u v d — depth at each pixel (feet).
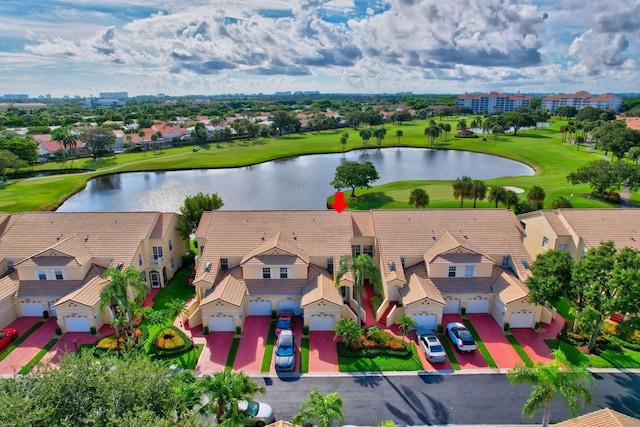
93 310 128.06
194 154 506.07
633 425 76.64
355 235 155.94
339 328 119.14
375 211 160.56
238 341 125.59
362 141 614.75
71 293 130.62
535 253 175.32
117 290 115.96
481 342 124.47
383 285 143.23
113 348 120.06
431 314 128.88
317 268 145.59
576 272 114.42
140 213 161.58
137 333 128.06
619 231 155.12
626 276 102.89
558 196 270.87
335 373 111.34
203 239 158.30
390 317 132.57
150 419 65.92
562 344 122.62
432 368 113.19
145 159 477.77
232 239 149.48
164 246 159.12
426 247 147.74
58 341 126.00
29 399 68.90
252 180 380.58
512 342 124.06
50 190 335.06
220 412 80.38
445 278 140.46
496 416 96.37
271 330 130.93
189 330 131.44
